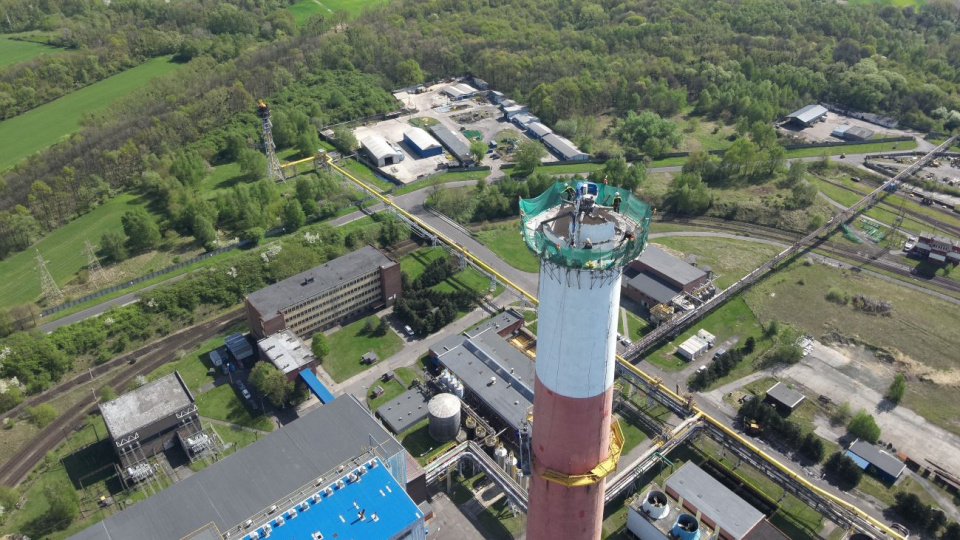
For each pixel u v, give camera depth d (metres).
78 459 159.88
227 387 180.62
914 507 140.62
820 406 172.62
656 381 165.25
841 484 151.25
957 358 188.00
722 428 152.12
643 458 146.88
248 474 133.12
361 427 143.62
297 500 126.31
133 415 159.00
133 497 150.00
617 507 145.25
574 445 78.00
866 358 189.00
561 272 66.94
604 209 75.38
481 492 150.62
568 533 86.19
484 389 167.38
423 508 140.88
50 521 144.00
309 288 197.12
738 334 198.25
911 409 171.75
